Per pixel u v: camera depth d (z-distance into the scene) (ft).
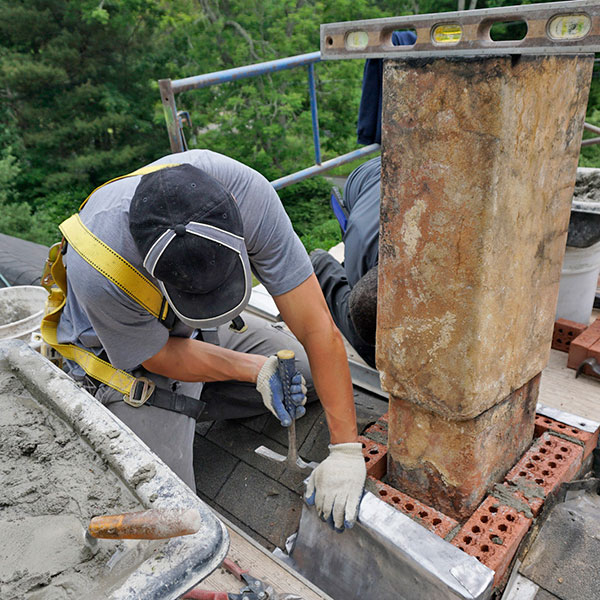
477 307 4.09
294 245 5.35
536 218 4.34
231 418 7.77
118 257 4.66
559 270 5.01
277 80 52.08
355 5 52.34
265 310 9.67
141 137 64.39
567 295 8.50
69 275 4.95
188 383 6.68
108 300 4.79
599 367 7.57
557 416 6.22
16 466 4.28
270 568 5.21
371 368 8.14
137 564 3.31
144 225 4.05
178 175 4.25
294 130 54.44
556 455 5.67
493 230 3.87
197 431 7.98
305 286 5.33
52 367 5.14
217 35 53.06
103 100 59.67
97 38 58.85
